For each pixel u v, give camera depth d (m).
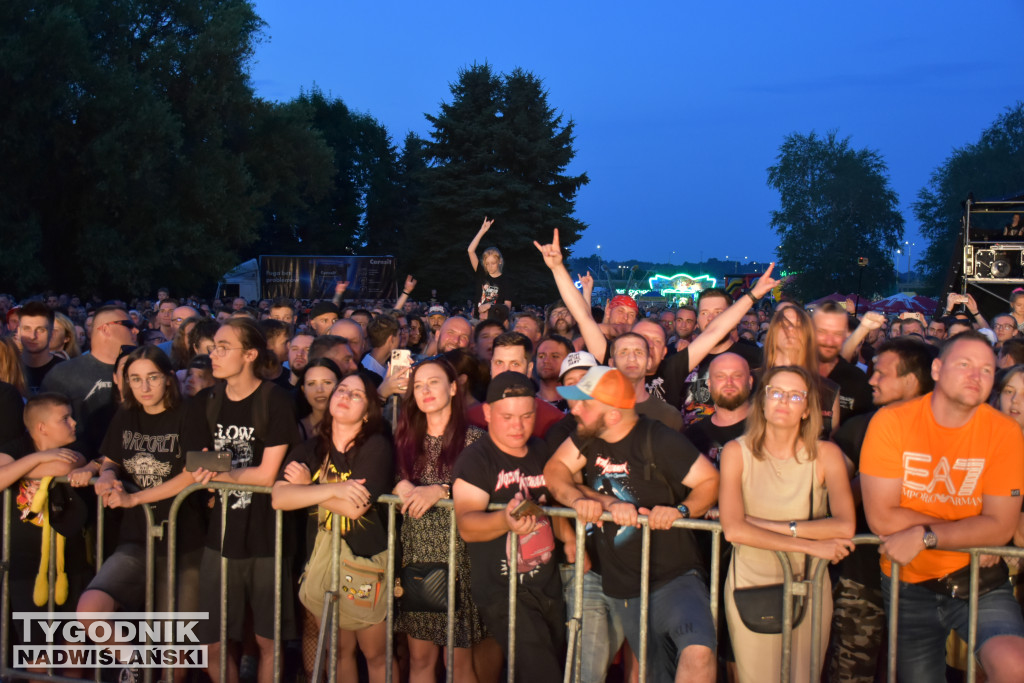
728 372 3.58
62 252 24.80
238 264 29.11
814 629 2.85
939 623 3.05
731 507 2.94
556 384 4.84
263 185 32.66
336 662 3.34
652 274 46.62
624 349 3.87
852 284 51.47
